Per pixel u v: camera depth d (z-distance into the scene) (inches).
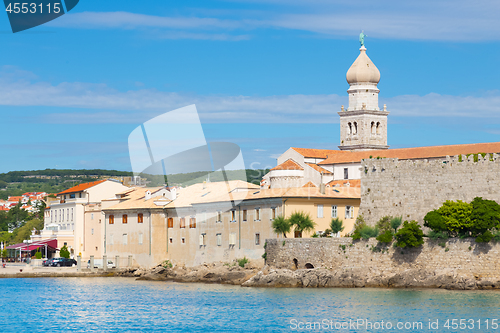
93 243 6466.5
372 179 4475.9
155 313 3351.4
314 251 4217.5
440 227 3814.0
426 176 4247.0
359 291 3806.6
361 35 7273.6
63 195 7244.1
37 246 6840.6
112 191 6909.5
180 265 5123.0
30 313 3494.1
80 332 2960.1
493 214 3676.2
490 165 4003.4
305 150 6378.0
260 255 4658.0
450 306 3211.1
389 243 3973.9
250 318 3110.2
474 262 3688.5
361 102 7170.3
